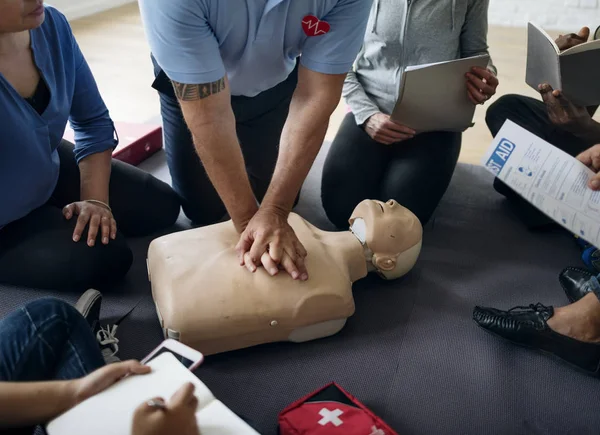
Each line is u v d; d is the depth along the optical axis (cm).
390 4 164
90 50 310
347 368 129
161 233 172
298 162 129
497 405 122
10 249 137
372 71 176
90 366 98
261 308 125
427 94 156
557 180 146
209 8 112
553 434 116
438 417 119
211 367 127
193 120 118
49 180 139
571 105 157
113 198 160
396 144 177
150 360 93
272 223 128
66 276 139
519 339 134
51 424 79
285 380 125
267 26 121
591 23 378
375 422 104
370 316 144
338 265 137
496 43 353
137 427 74
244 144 171
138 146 202
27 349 96
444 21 163
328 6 119
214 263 130
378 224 143
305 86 129
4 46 121
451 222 183
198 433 77
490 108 192
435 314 146
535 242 175
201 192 170
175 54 111
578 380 129
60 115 137
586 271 151
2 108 121
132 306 143
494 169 159
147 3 108
